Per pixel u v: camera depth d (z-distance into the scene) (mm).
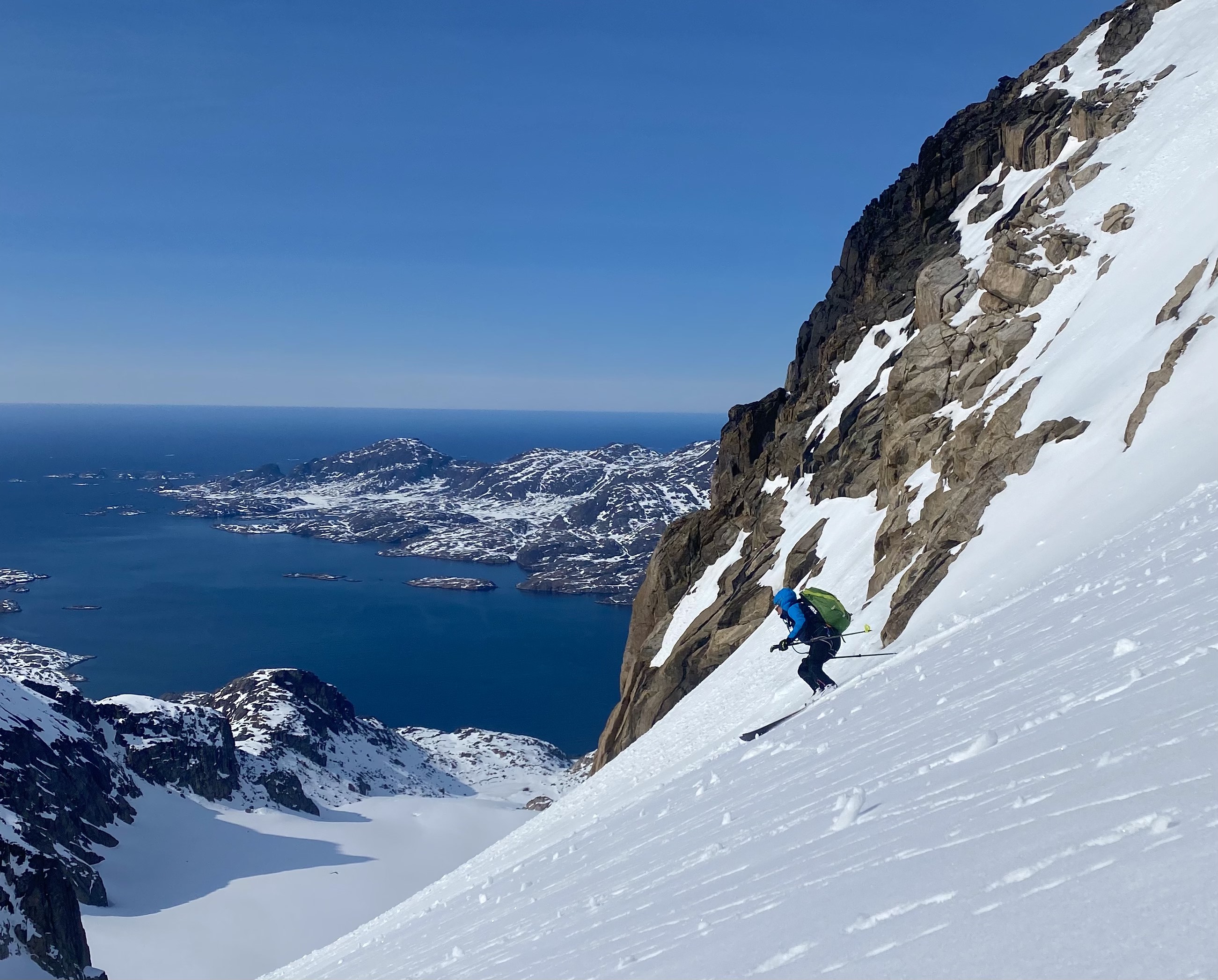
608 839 15430
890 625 25719
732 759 16953
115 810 160500
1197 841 3287
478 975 9523
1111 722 5898
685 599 52469
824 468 45062
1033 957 2967
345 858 165125
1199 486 17844
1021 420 29641
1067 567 17953
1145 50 46125
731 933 5496
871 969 3596
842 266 60375
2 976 80250
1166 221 32281
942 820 5637
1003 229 40156
